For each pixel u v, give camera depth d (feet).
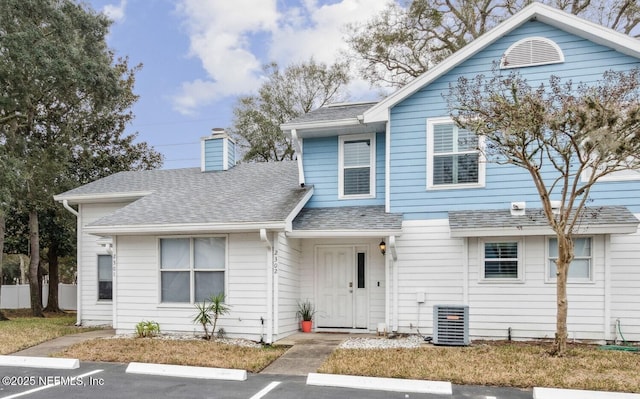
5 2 43.52
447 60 33.35
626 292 29.50
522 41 32.68
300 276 37.42
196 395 19.60
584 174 31.09
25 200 52.95
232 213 33.27
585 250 30.40
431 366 23.21
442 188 33.55
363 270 36.70
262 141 89.45
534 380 20.63
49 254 66.03
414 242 33.60
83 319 45.11
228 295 32.58
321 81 92.02
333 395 19.47
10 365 25.58
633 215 28.99
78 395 19.67
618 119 22.52
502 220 30.55
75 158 65.57
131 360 25.86
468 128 28.27
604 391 19.13
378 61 77.46
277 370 24.12
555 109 25.18
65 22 47.67
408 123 34.55
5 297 72.18
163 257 34.47
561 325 25.09
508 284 31.19
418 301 32.96
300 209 34.76
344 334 34.65
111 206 46.01
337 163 37.81
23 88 47.60
